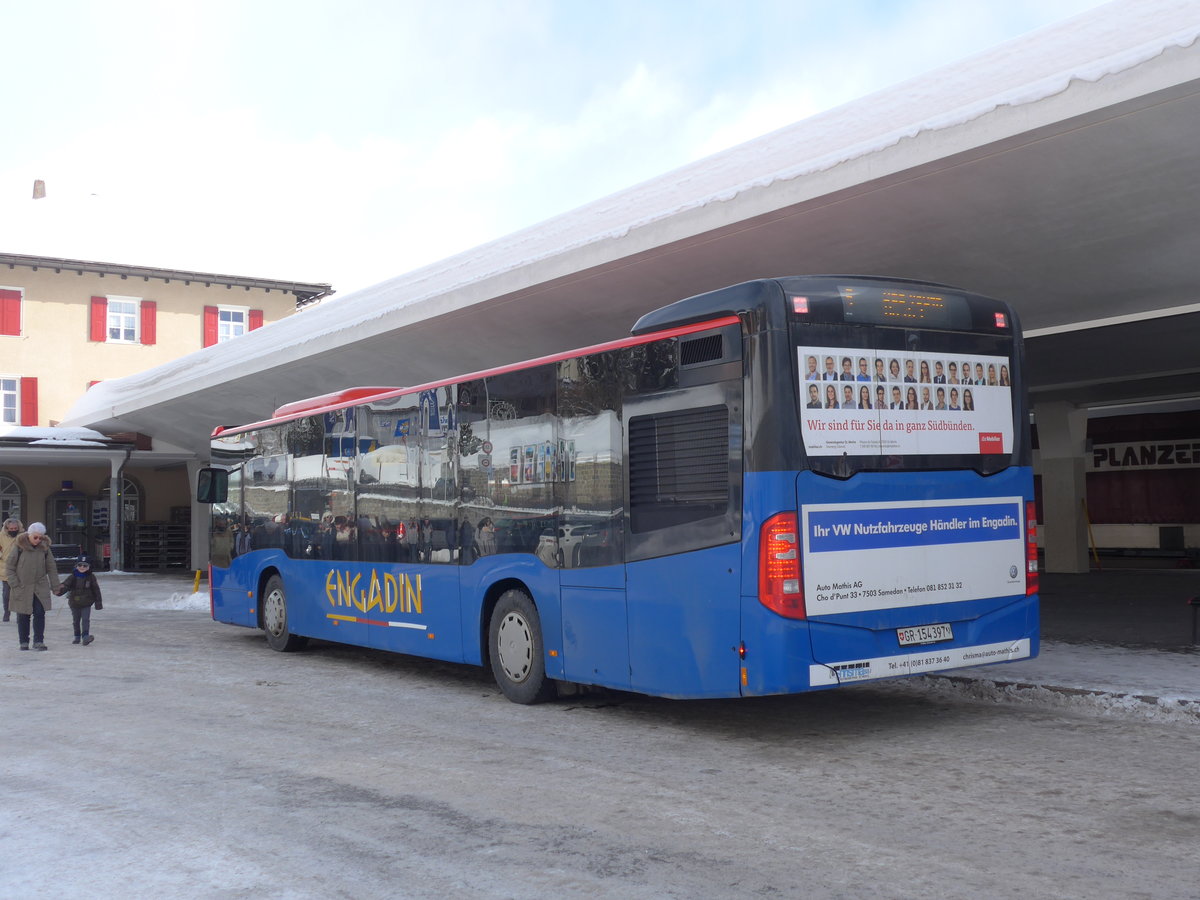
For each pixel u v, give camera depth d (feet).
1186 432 93.56
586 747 25.57
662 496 26.27
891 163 32.65
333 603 41.91
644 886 15.61
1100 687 29.17
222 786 22.15
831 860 16.58
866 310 25.03
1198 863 16.15
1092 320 46.78
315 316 72.33
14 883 16.44
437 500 35.42
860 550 24.53
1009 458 27.07
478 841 17.98
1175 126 28.50
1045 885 15.26
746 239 39.65
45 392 129.39
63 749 26.37
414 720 29.58
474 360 62.28
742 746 25.23
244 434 50.08
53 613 69.97
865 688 32.73
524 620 31.45
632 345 27.25
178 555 124.98
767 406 23.82
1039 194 33.22
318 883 16.05
